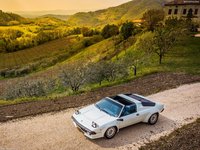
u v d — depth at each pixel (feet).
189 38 153.17
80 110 39.01
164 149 33.55
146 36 184.14
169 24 168.86
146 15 213.46
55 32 588.91
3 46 478.59
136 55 144.46
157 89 64.90
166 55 123.24
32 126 39.78
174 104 53.88
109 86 69.77
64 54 330.34
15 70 271.69
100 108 38.68
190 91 64.34
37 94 81.92
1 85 182.39
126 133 38.68
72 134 37.50
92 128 34.12
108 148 33.86
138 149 33.88
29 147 33.19
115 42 248.32
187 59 112.57
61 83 87.66
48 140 35.32
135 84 70.74
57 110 47.50
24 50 470.80
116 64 88.02
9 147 32.96
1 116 43.47
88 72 81.92
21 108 48.37
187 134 38.45
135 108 38.93
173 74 83.05
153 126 41.91
